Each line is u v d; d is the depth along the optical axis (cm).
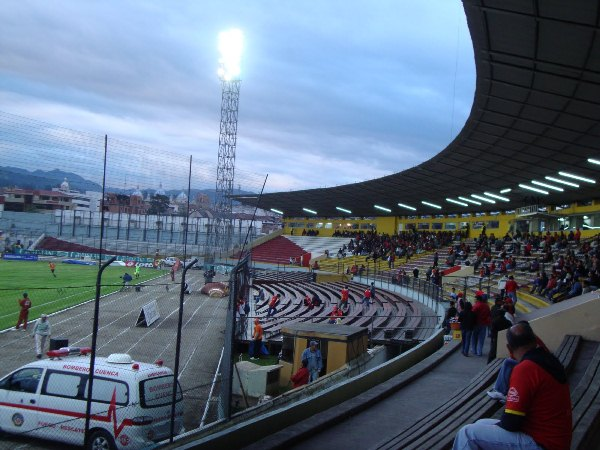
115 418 1030
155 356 1919
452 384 1159
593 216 4588
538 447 400
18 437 1116
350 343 1669
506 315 1447
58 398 1089
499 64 2178
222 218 6538
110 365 1105
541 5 1647
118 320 2706
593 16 1616
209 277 4731
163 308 3303
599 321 1194
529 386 404
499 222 6109
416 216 7569
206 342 2203
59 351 1212
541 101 2480
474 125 3078
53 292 3847
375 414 918
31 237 8231
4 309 2969
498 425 422
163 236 8412
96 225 8769
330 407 949
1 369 1645
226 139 7888
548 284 2669
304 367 1540
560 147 3172
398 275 4384
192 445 655
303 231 9231
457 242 5922
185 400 1452
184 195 8731
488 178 4575
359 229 8594
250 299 3991
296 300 3775
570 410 412
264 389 1580
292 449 732
